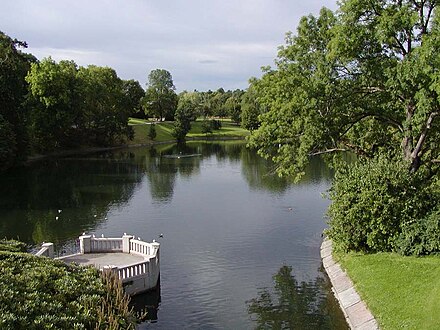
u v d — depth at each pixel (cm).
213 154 10538
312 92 2755
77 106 10062
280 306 2336
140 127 14625
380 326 1836
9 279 1644
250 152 11000
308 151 3033
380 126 3177
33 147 9412
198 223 4203
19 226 4209
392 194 2489
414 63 2397
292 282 2670
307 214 4422
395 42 2694
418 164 2814
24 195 5653
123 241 2903
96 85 11456
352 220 2564
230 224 4125
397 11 2550
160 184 6444
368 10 2706
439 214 2320
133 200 5338
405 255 2361
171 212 4688
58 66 9506
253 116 12406
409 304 1877
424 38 2359
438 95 2295
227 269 2936
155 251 2642
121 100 12331
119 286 1928
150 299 2469
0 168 7475
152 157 9888
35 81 8969
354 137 3281
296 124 2888
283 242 3519
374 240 2503
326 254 3031
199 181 6681
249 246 3438
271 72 3158
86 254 2886
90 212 4750
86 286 1809
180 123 14050
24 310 1445
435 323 1648
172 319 2233
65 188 6128
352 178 2659
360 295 2169
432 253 2306
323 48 2950
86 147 11262
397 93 2634
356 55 2681
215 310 2325
